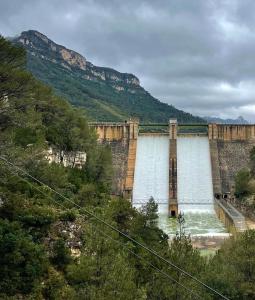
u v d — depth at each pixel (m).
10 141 58.62
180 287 44.88
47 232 50.25
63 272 45.72
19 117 59.81
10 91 58.69
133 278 44.00
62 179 72.38
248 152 163.62
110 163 120.44
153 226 75.94
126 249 50.56
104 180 116.00
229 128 168.50
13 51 58.06
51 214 51.62
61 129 105.94
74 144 107.75
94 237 41.69
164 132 175.25
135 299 40.06
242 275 57.72
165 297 44.91
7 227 43.84
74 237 51.59
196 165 159.50
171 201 141.38
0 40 55.97
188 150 164.88
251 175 148.12
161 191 151.38
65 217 53.78
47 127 101.69
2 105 57.22
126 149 166.12
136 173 158.00
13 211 49.59
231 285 54.44
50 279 43.12
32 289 40.75
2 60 57.66
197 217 138.50
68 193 74.38
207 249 102.56
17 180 55.25
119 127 170.38
